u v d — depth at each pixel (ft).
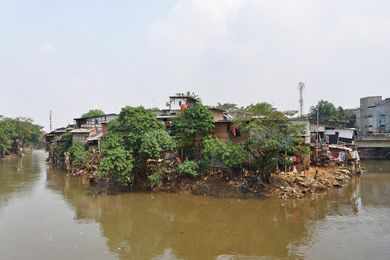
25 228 97.66
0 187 168.25
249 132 139.95
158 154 141.28
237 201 127.65
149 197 136.98
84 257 75.46
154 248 81.30
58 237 89.51
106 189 152.56
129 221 104.83
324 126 245.45
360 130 362.74
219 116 172.45
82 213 114.83
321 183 148.25
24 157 399.85
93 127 267.18
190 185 143.33
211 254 76.95
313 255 74.43
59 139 279.49
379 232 89.51
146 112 156.15
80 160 208.13
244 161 140.05
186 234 91.81
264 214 110.42
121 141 148.15
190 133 142.72
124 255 76.84
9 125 400.06
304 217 106.01
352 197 134.21
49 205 127.13
